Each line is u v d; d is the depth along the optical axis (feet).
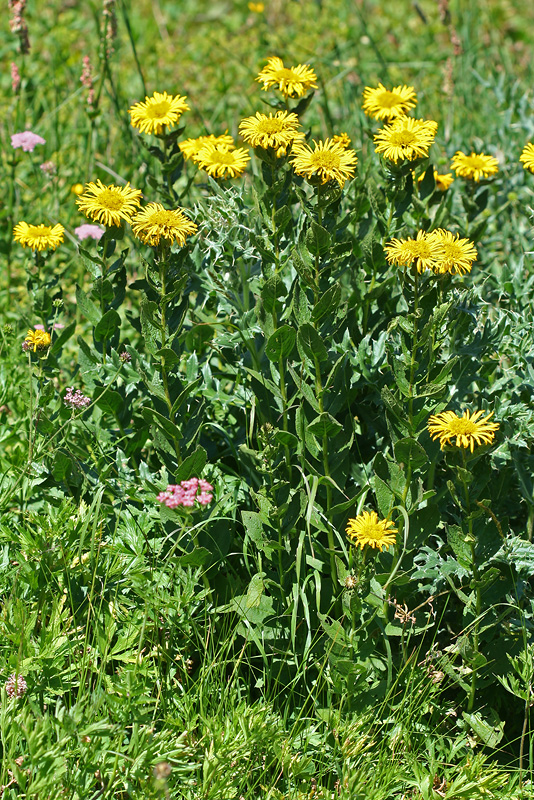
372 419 10.07
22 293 15.24
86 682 8.88
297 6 27.12
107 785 7.82
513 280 10.82
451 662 8.96
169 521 9.36
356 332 10.18
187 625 9.01
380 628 9.06
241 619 9.16
